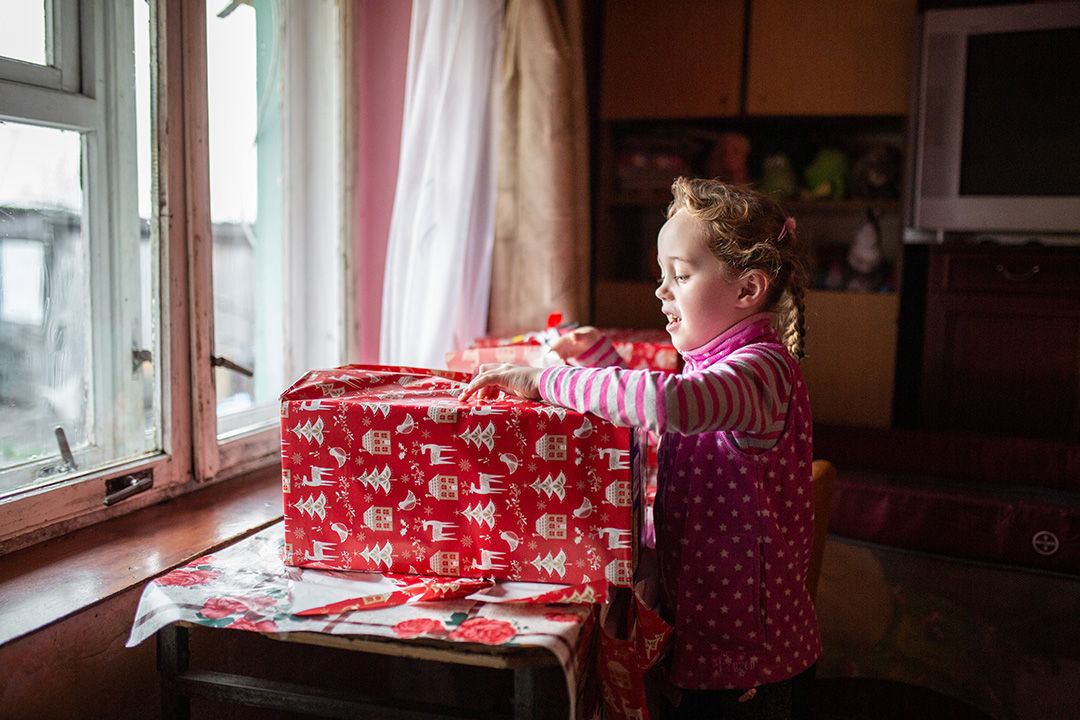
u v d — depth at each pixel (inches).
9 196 46.1
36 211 47.7
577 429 33.1
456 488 34.6
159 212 52.3
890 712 61.4
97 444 52.2
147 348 54.6
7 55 45.4
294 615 32.3
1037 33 93.9
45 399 49.1
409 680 58.6
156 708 42.7
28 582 40.4
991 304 93.1
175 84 52.4
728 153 102.5
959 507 72.9
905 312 109.1
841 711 61.7
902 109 94.7
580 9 89.7
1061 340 91.0
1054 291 90.7
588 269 90.8
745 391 33.7
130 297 53.4
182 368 54.5
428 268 70.3
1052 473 85.2
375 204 76.7
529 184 82.1
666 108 101.1
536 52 81.0
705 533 36.9
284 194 69.4
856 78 95.7
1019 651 69.1
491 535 34.5
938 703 62.4
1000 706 65.1
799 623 38.2
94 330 51.4
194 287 54.5
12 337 46.9
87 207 50.4
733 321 38.2
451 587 33.6
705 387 32.7
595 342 47.6
